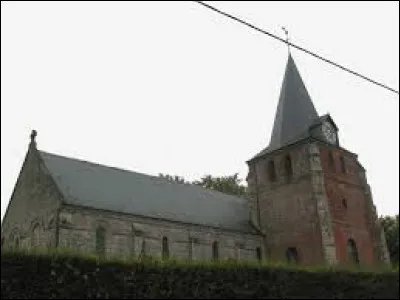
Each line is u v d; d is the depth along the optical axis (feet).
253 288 55.98
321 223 114.83
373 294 59.72
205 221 118.52
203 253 112.06
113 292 49.24
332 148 130.72
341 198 125.49
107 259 50.80
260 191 134.31
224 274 55.52
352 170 134.72
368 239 127.85
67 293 47.06
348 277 59.93
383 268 63.52
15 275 45.27
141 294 50.60
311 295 57.77
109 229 97.40
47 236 91.61
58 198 92.53
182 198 125.18
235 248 119.96
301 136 131.34
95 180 108.17
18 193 106.93
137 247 99.76
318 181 120.16
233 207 137.90
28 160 107.24
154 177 128.36
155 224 105.70
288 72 148.46
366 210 132.46
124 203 105.70
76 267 48.42
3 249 45.88
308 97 141.69
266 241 127.75
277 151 132.57
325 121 133.18
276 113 145.07
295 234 120.67
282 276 57.72
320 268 60.23
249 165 140.46
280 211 126.72
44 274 46.68
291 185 126.21
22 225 101.81
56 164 104.63
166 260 54.70
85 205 95.45
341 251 116.78
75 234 91.15
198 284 53.78
